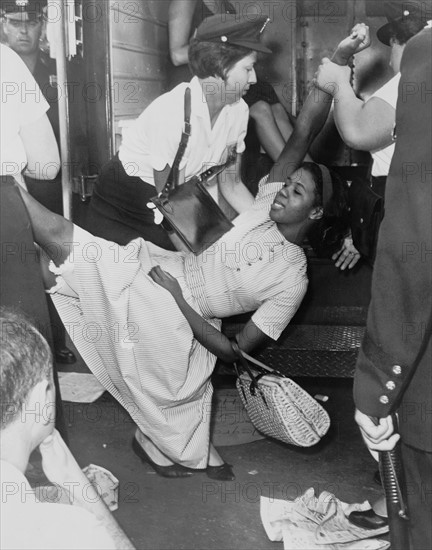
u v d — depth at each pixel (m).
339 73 2.99
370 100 2.99
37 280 2.28
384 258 1.63
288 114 4.05
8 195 2.21
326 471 2.98
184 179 3.22
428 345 1.63
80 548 1.20
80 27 3.38
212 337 2.75
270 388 2.78
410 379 1.65
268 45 4.22
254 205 3.01
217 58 3.04
